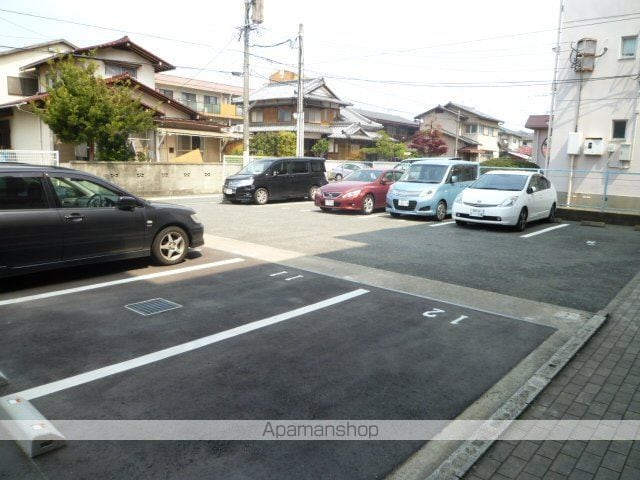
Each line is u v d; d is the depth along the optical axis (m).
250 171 16.12
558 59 19.16
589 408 3.39
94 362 3.89
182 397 3.38
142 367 3.82
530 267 7.44
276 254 7.94
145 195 17.89
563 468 2.75
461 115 50.38
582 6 18.45
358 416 3.21
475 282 6.50
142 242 6.72
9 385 3.51
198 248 8.33
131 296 5.59
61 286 5.94
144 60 26.23
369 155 43.09
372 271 6.94
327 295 5.76
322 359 4.04
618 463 2.79
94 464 2.67
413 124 57.25
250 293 5.79
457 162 13.68
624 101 17.91
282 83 42.72
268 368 3.85
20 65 24.97
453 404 3.40
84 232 6.07
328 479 2.61
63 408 3.22
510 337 4.62
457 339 4.54
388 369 3.89
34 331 4.50
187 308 5.21
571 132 18.83
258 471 2.65
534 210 11.75
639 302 5.79
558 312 5.36
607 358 4.21
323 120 42.56
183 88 41.53
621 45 17.86
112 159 17.38
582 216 13.37
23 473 2.59
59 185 5.95
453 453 2.83
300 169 16.88
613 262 7.92
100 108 16.47
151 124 18.06
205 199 17.47
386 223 12.00
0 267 5.42
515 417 3.22
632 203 17.38
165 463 2.69
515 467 2.75
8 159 14.77
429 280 6.54
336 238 9.59
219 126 27.73
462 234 10.47
